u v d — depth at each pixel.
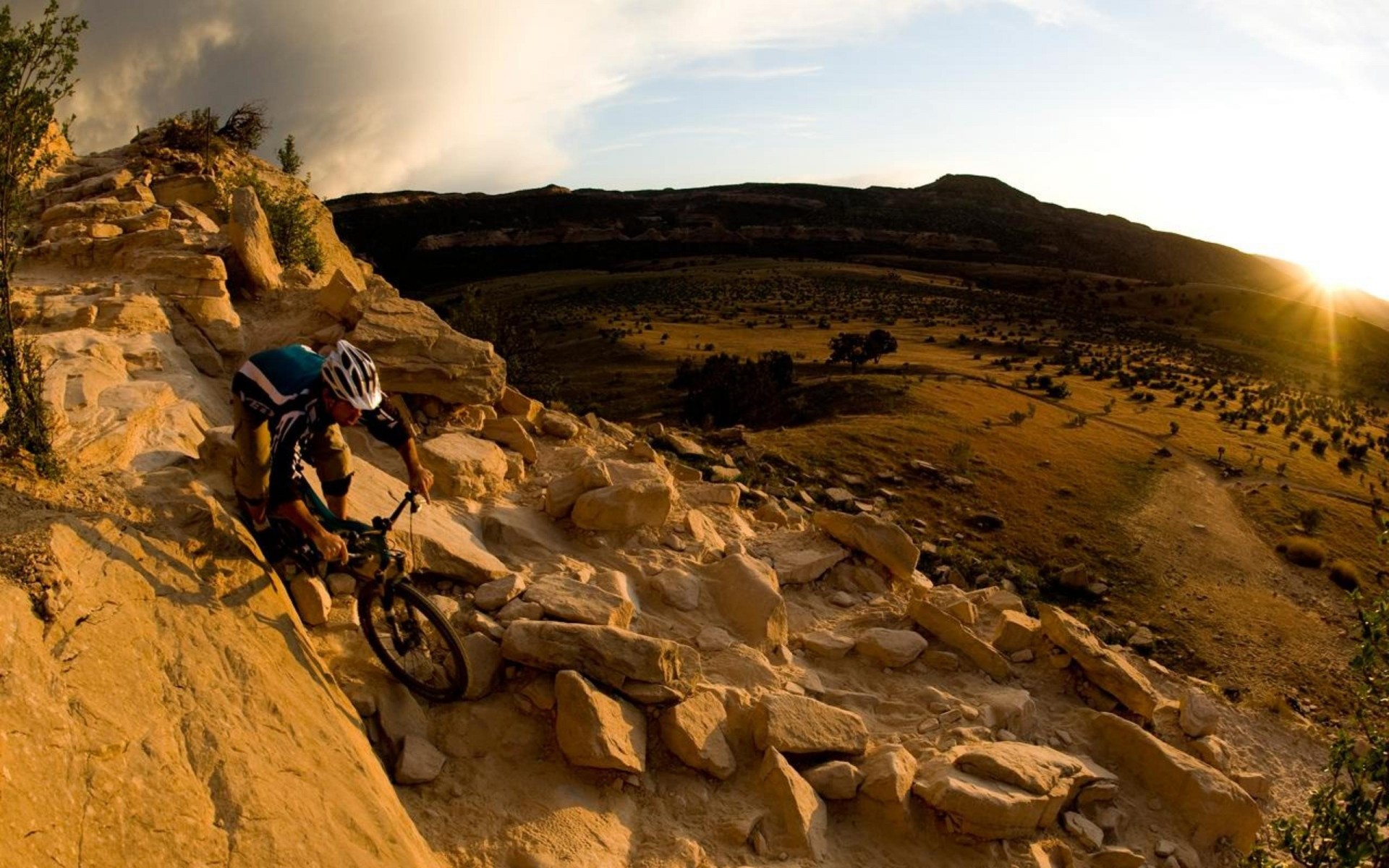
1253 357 173.00
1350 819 6.15
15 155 4.91
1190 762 6.90
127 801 3.22
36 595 3.54
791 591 8.54
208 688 3.91
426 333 9.61
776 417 78.69
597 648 5.46
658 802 5.19
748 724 5.92
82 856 2.97
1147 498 55.56
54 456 4.58
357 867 3.69
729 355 115.94
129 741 3.41
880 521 9.09
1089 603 39.66
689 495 9.99
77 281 10.84
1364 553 51.41
